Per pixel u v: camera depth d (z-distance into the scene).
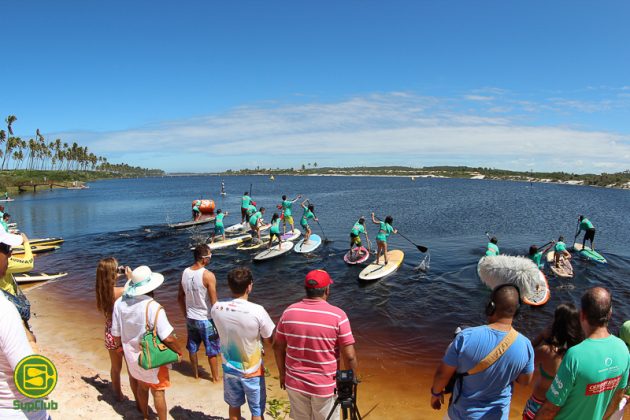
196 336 5.86
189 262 15.66
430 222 28.20
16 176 89.38
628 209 39.09
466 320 9.72
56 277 13.49
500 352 2.79
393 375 7.04
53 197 58.66
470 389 2.92
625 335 3.57
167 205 44.09
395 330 9.15
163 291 11.85
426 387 6.61
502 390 2.88
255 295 11.79
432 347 8.25
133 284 3.89
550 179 139.88
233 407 4.06
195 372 6.08
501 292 2.88
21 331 2.18
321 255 16.62
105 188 92.00
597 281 12.80
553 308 10.45
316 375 3.41
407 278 13.23
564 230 24.64
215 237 19.00
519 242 20.33
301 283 12.90
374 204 42.91
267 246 17.88
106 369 6.62
